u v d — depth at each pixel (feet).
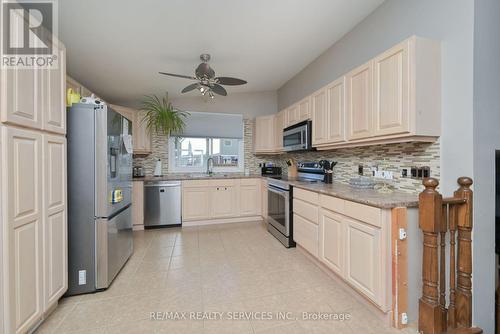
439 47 5.47
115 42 7.96
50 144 5.27
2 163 4.07
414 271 5.23
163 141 14.46
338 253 6.62
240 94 15.69
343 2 7.07
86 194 6.42
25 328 4.52
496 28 5.19
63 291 5.74
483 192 5.07
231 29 7.85
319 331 5.03
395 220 5.01
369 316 5.51
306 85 11.87
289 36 8.75
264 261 8.52
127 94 12.98
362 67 6.73
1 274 4.05
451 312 4.99
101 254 6.55
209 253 9.30
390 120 5.79
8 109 4.11
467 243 4.94
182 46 8.63
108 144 6.65
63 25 6.82
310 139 9.77
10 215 4.17
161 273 7.64
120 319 5.42
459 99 5.14
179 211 13.03
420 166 6.08
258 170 15.93
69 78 9.07
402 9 6.57
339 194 6.48
